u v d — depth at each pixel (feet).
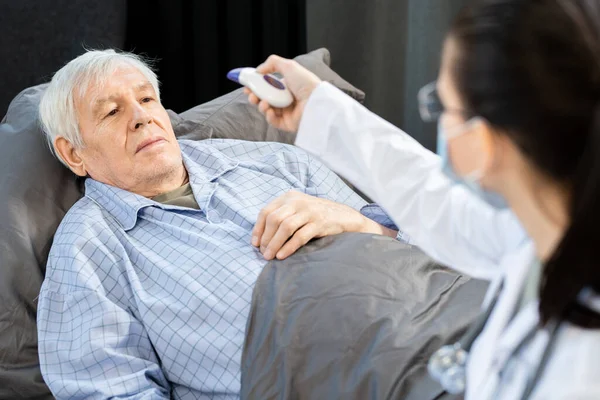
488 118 2.26
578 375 2.19
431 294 5.04
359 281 5.01
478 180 2.47
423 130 10.07
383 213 6.30
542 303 2.23
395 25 9.96
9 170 6.12
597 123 2.01
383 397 4.49
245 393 4.82
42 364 5.25
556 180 2.20
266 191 6.39
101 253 5.53
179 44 9.21
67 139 6.10
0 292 5.54
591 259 2.07
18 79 8.55
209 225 5.82
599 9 2.15
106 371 5.12
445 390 4.28
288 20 9.80
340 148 3.60
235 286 5.33
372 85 10.18
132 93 6.10
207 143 6.86
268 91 3.61
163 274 5.46
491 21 2.23
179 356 5.21
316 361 4.73
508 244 3.22
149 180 6.11
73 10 8.42
